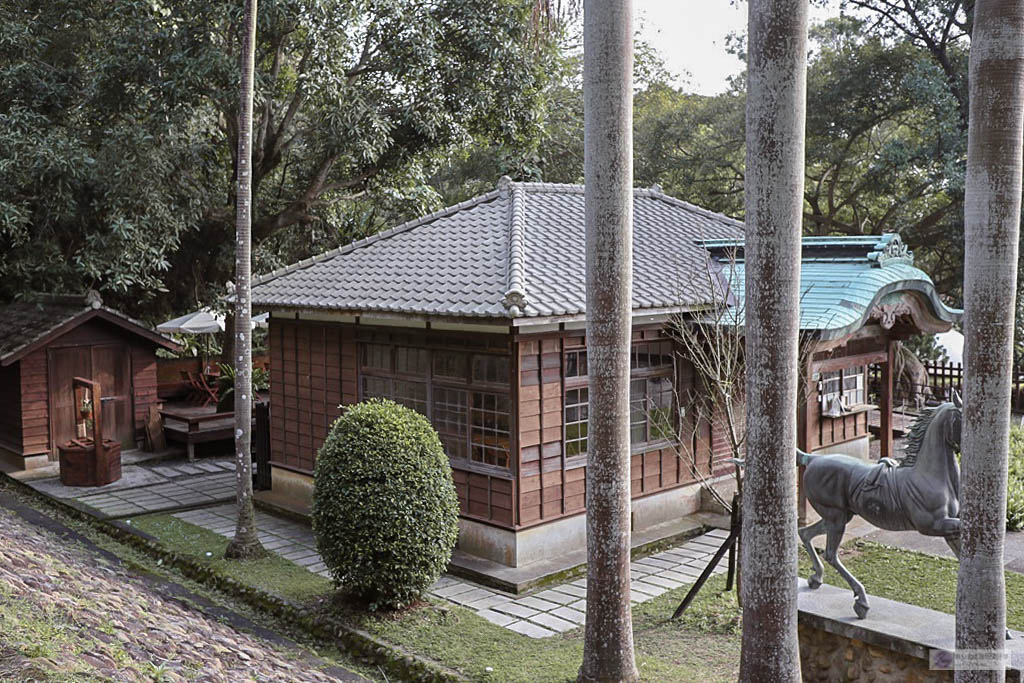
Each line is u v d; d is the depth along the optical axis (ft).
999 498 14.51
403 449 26.89
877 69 65.62
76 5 50.49
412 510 26.43
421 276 34.78
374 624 26.09
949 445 19.06
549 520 32.17
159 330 59.26
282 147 56.18
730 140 74.95
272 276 40.91
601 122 20.12
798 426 33.27
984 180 14.08
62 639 16.12
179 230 51.34
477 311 29.78
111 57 46.50
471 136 57.16
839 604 20.58
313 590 29.04
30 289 53.16
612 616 21.03
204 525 37.35
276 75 52.16
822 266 37.01
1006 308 14.17
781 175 15.30
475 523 32.63
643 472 35.68
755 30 15.30
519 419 30.99
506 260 33.19
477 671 22.98
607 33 19.88
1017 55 13.80
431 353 34.22
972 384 14.51
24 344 46.24
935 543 32.81
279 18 46.85
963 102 61.52
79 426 46.85
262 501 40.57
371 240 40.68
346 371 37.99
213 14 46.11
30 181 46.19
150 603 24.81
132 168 46.65
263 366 70.64
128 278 49.01
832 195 72.13
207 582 30.89
